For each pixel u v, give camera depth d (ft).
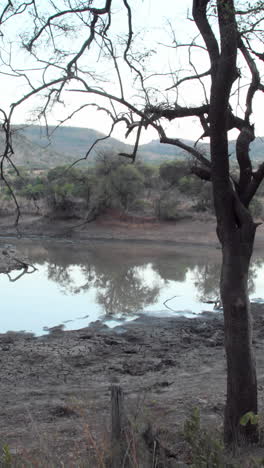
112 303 78.48
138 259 141.59
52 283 100.99
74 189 184.34
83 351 49.78
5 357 47.26
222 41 16.87
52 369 43.32
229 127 19.86
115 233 194.29
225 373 38.65
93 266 126.82
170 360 44.65
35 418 27.35
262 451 16.75
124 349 50.62
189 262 135.33
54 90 16.96
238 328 18.38
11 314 70.59
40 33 18.11
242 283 18.42
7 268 120.26
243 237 18.25
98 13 18.34
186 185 194.80
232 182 18.95
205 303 77.92
